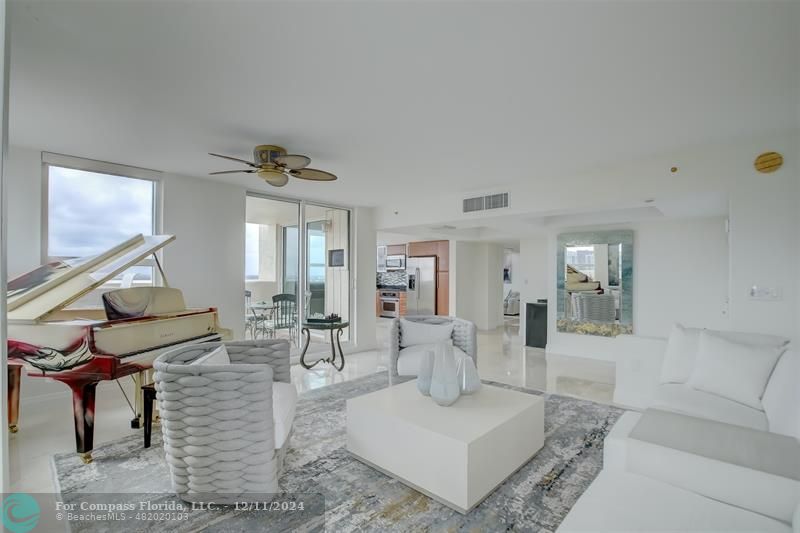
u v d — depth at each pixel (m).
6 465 0.94
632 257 5.72
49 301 2.60
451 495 2.09
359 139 3.28
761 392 2.53
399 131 3.10
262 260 6.44
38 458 2.69
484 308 9.36
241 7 1.66
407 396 2.81
